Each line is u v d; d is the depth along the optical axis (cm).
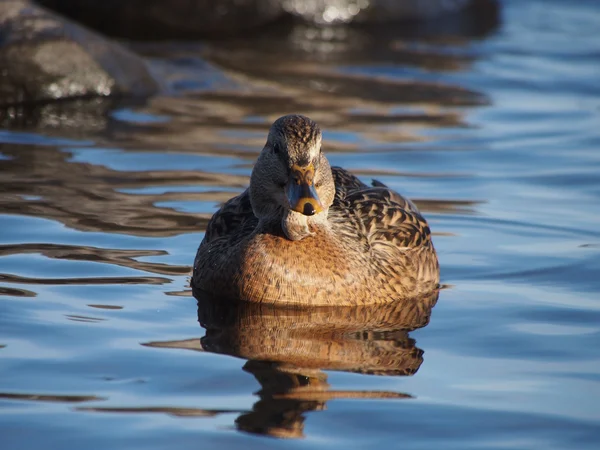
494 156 1784
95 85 2091
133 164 1661
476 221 1448
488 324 1075
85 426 805
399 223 1254
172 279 1195
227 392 875
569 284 1209
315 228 1162
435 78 2364
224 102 2109
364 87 2269
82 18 2828
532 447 786
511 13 3144
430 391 890
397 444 789
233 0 2825
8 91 2020
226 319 1077
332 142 1844
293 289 1134
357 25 2916
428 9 3014
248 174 1633
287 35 2839
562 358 973
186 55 2527
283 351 982
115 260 1241
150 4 2802
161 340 999
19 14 2098
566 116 2059
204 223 1398
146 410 837
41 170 1605
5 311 1056
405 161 1742
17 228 1336
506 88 2294
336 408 851
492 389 895
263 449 775
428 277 1227
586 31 2916
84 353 955
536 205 1523
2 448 770
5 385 877
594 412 849
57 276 1176
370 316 1109
